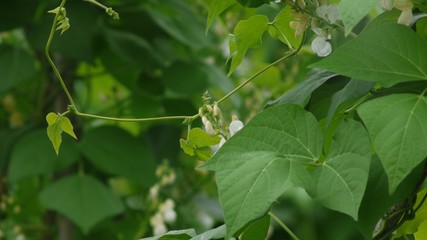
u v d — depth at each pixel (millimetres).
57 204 2104
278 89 2375
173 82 2322
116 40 2312
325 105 1163
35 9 2230
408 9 1068
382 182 1062
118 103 2621
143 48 2338
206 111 1156
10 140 2361
